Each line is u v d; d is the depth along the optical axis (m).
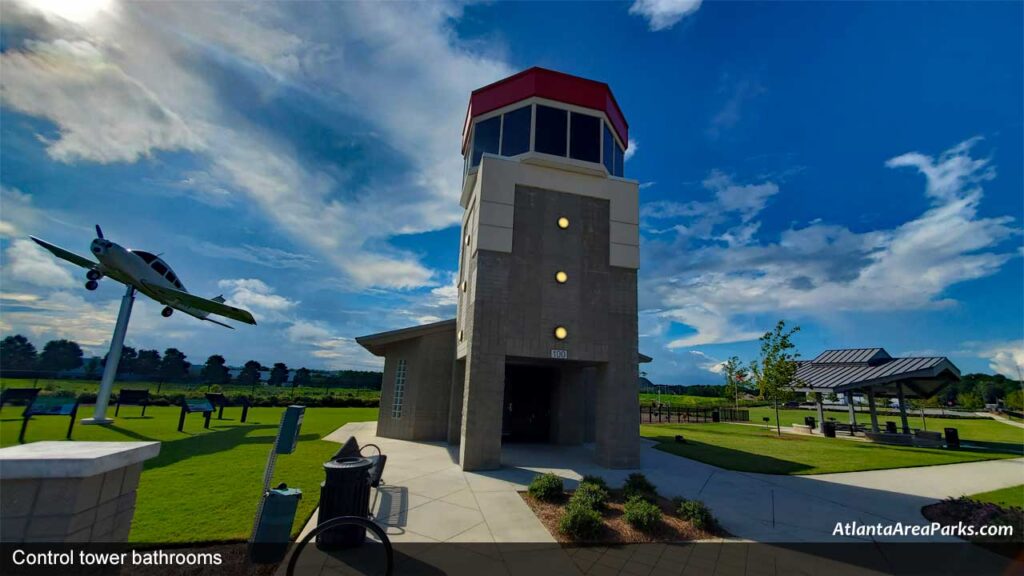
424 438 15.59
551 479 8.59
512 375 17.69
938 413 49.38
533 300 12.30
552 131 13.50
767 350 24.45
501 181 12.70
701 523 6.98
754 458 13.94
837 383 22.56
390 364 16.92
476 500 8.27
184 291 24.25
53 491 3.09
